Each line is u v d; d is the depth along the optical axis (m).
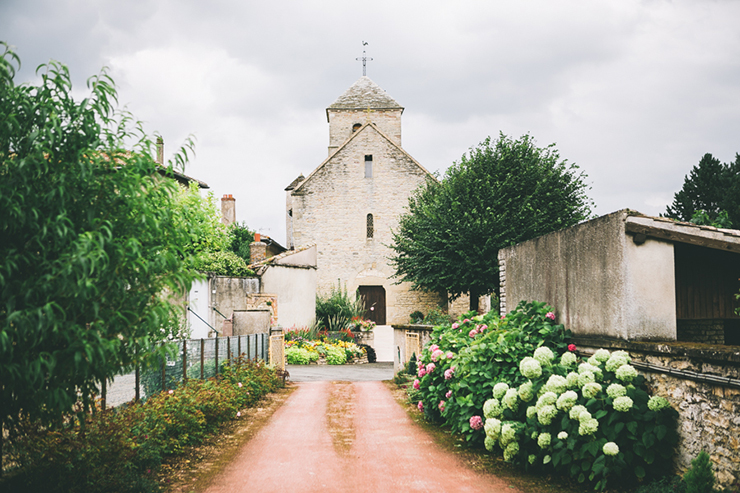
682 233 5.44
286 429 7.68
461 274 18.50
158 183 4.04
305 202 26.11
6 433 4.11
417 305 25.45
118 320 3.60
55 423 3.96
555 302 7.30
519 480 5.27
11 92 3.44
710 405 4.36
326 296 25.52
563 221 18.38
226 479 5.33
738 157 38.62
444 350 8.36
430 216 19.39
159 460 5.59
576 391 5.18
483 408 6.32
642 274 5.60
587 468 4.80
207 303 16.84
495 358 6.66
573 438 4.91
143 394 6.75
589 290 6.35
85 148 3.57
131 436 5.26
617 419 4.73
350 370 17.25
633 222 5.58
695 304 6.39
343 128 31.33
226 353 10.21
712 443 4.32
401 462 5.94
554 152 19.48
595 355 5.40
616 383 4.98
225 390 8.45
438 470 5.63
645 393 4.88
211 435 7.21
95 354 3.41
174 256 3.92
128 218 3.78
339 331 22.50
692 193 38.75
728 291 6.47
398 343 14.84
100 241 3.26
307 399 10.48
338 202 26.08
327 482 5.25
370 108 31.28
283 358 14.56
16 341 3.37
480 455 6.18
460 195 18.92
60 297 3.37
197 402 7.19
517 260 8.87
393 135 31.33
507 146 19.39
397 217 25.81
